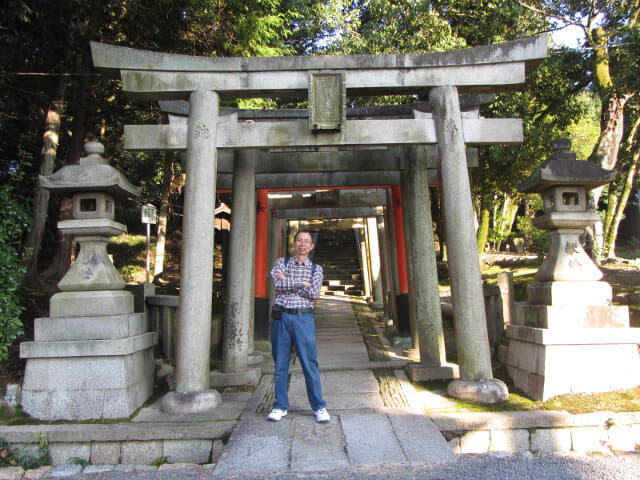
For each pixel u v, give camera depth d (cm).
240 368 516
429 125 445
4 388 434
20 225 494
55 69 816
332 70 438
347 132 439
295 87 438
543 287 430
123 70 436
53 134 785
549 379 397
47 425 375
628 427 357
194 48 868
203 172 429
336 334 807
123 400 392
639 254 1562
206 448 363
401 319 708
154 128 445
